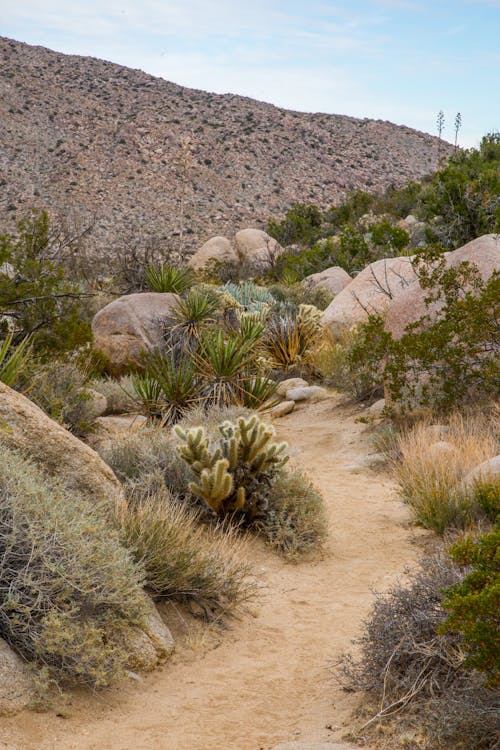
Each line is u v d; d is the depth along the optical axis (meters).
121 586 4.34
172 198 67.75
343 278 22.88
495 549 3.41
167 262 21.14
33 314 10.41
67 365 9.95
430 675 3.83
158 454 7.51
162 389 12.23
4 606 3.95
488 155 29.31
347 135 92.31
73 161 70.06
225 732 3.73
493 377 10.23
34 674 3.85
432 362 10.59
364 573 6.31
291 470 9.03
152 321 14.95
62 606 4.15
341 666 4.50
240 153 79.62
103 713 3.87
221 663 4.63
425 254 12.02
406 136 97.12
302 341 16.30
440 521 7.05
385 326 12.34
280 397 14.52
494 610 3.13
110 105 83.25
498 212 18.70
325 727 3.71
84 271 21.69
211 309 15.26
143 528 5.30
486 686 3.24
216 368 12.67
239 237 36.06
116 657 4.11
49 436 5.38
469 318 10.34
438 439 9.27
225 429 7.35
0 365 8.57
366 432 11.26
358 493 8.75
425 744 3.32
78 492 5.30
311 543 6.82
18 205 61.06
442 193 22.11
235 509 6.95
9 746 3.35
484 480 7.29
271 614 5.47
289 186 76.12
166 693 4.18
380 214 37.94
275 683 4.34
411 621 4.02
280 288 21.25
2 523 4.14
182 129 81.31
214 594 5.39
